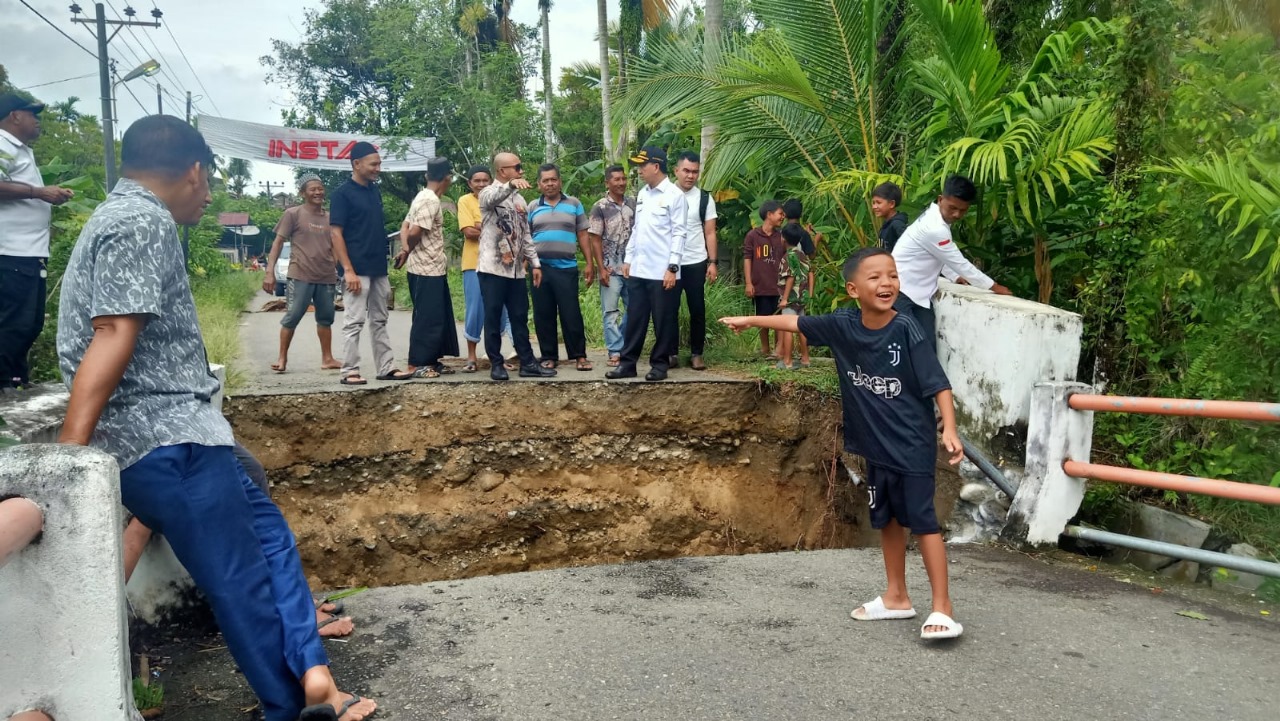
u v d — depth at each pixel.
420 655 3.13
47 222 4.69
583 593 3.80
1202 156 4.84
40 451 1.95
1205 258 4.62
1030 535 4.46
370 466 6.57
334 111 32.34
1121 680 2.93
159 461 2.43
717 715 2.67
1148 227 5.10
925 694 2.81
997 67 6.93
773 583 3.95
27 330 4.55
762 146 8.83
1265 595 3.80
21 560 1.92
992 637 3.29
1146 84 5.11
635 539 7.04
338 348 9.80
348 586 6.37
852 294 3.29
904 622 3.45
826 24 7.76
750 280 7.79
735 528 7.11
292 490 6.34
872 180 7.14
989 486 4.93
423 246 7.00
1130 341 5.22
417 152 22.27
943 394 3.14
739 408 7.19
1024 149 6.22
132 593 3.36
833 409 6.95
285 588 2.66
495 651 3.16
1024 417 4.79
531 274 7.53
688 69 9.20
